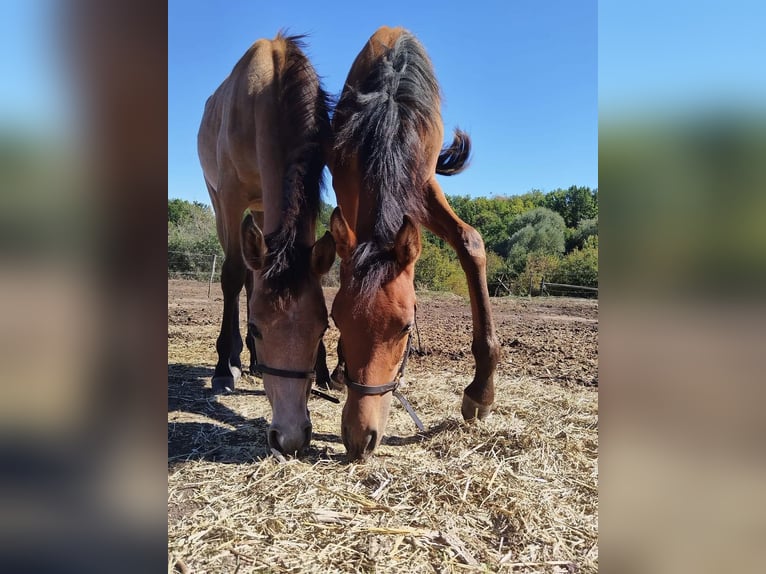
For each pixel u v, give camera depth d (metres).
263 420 3.13
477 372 2.98
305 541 1.79
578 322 8.05
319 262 2.38
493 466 2.42
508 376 4.33
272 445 2.40
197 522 1.88
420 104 2.78
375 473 2.29
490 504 2.09
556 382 4.14
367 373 2.21
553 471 2.42
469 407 2.98
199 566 1.64
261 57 3.49
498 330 7.04
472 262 2.97
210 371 4.45
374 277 2.14
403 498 2.11
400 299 2.19
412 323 2.29
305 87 3.06
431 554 1.76
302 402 2.38
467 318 8.52
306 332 2.35
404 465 2.42
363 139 2.60
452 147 4.21
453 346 5.74
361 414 2.22
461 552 1.77
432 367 4.71
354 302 2.18
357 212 2.60
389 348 2.22
